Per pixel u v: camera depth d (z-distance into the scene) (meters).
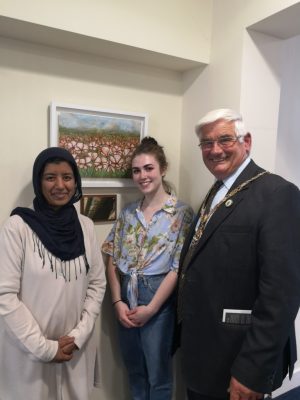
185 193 1.83
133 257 1.50
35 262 1.15
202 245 1.12
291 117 1.91
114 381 1.79
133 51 1.50
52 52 1.46
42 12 1.25
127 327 1.49
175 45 1.54
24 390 1.17
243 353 0.98
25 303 1.16
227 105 1.51
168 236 1.47
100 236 1.68
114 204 1.68
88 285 1.36
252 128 1.49
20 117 1.43
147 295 1.46
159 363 1.52
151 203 1.53
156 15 1.48
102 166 1.60
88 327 1.26
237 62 1.45
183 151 1.83
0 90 1.38
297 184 2.02
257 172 1.12
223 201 1.11
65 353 1.17
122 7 1.40
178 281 1.35
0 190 1.42
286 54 1.82
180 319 1.27
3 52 1.37
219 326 1.07
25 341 1.10
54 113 1.45
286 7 1.24
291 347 1.10
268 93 1.51
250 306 1.06
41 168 1.20
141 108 1.71
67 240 1.22
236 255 1.05
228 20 1.50
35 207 1.24
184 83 1.80
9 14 1.19
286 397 2.03
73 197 1.30
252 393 0.96
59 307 1.19
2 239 1.15
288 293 0.95
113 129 1.61
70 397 1.27
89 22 1.33
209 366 1.11
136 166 1.48
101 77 1.58
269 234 0.97
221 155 1.13
